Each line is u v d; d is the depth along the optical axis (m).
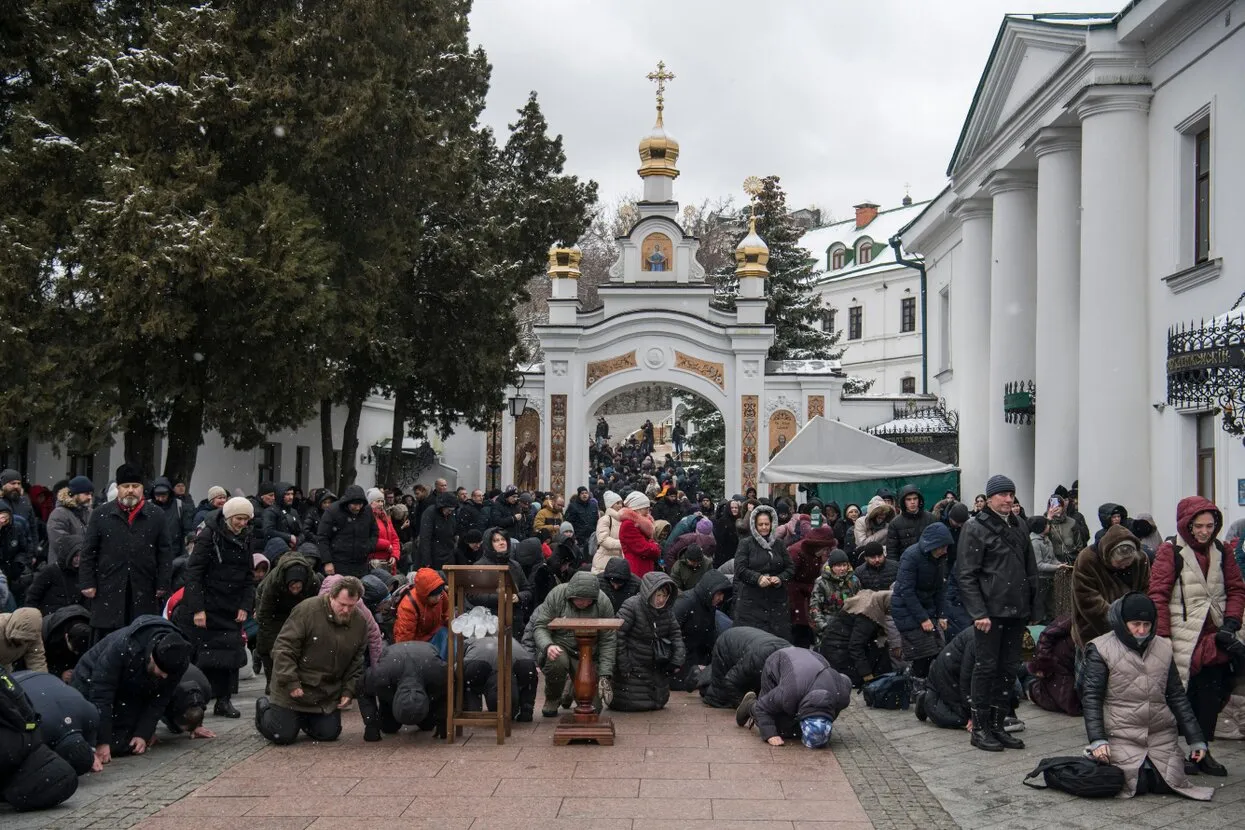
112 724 9.99
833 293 62.75
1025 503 25.50
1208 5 17.62
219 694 11.89
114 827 8.00
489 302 30.48
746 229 44.12
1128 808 8.45
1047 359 22.56
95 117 21.61
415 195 25.23
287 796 8.77
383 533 16.55
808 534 14.63
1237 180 16.95
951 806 8.53
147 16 21.94
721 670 12.37
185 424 23.06
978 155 27.47
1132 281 19.73
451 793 8.84
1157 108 19.53
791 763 9.86
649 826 7.98
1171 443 18.67
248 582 11.88
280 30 22.19
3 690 8.33
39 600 12.57
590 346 35.19
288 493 18.03
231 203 21.48
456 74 31.94
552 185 35.72
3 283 20.20
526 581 14.85
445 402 31.81
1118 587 10.12
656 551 15.60
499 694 10.64
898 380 58.84
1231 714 10.72
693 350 35.12
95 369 21.02
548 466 34.84
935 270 38.19
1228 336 10.04
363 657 11.16
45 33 21.83
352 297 24.19
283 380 22.33
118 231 20.19
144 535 11.92
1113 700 8.87
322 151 22.30
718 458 41.69
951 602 12.59
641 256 36.59
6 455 25.45
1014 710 11.32
